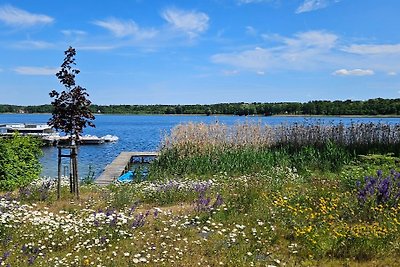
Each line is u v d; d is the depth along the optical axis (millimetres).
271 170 15484
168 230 8734
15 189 13867
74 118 11875
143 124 123312
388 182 9969
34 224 8641
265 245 7816
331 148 17734
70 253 7418
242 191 11438
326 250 7375
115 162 24047
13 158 13930
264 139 19359
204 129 18844
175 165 17500
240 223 9203
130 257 7238
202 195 11438
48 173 23391
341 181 12633
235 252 7398
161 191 12258
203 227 8875
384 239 7551
